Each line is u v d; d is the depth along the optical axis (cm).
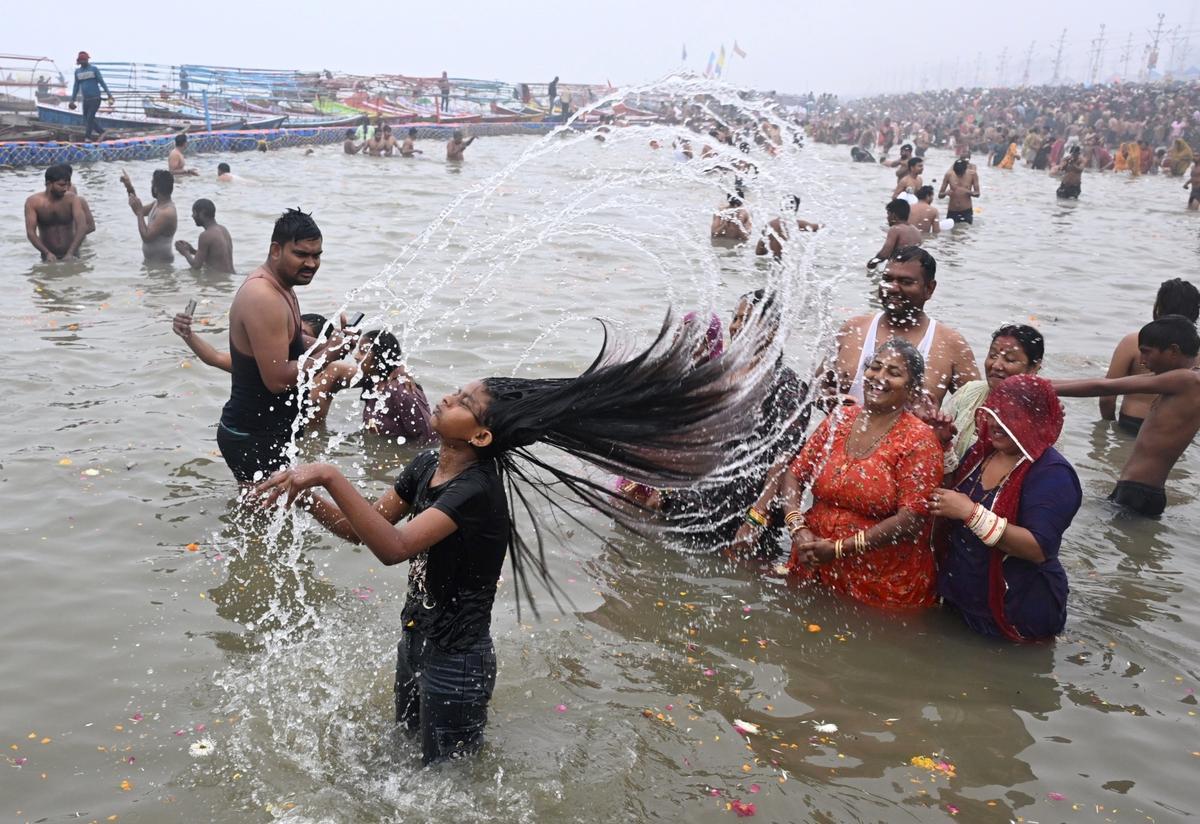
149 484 548
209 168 2228
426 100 4297
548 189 1912
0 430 605
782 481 506
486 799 330
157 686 380
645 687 401
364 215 1528
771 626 452
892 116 8500
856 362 534
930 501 447
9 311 869
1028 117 6044
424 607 334
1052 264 1377
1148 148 3384
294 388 537
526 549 384
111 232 1261
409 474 356
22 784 323
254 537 501
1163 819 331
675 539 530
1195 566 521
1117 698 402
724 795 337
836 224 1260
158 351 768
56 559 466
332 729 362
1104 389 573
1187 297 642
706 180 848
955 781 348
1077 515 579
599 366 360
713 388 354
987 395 483
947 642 443
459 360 770
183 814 314
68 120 2575
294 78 3697
